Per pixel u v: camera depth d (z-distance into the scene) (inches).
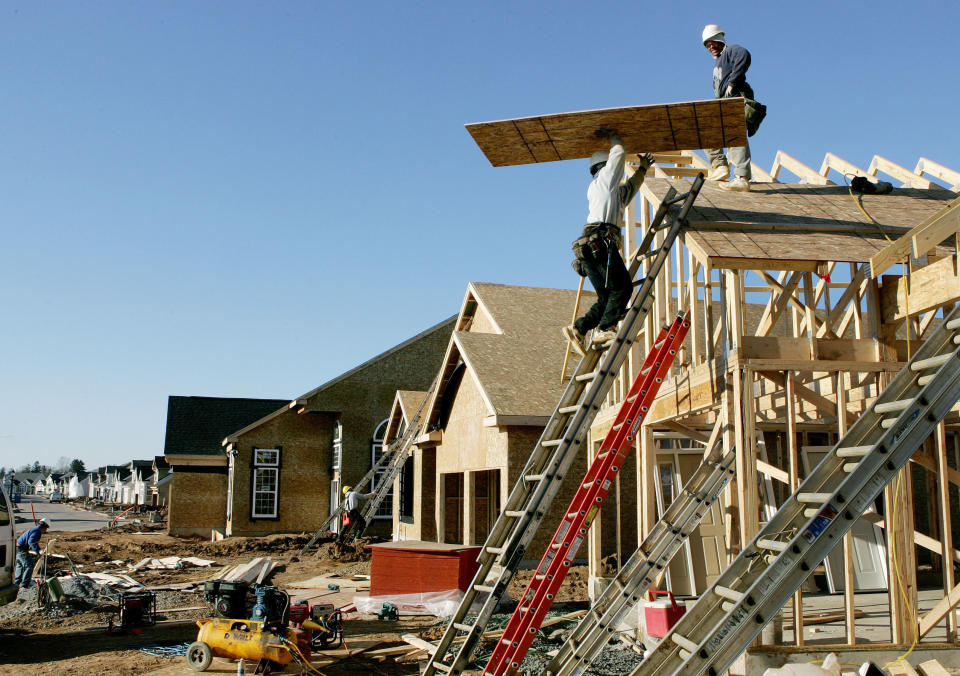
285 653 307.3
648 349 377.1
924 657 252.1
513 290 854.5
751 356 274.7
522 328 743.7
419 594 448.5
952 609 257.0
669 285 373.1
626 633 346.0
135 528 1446.9
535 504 237.6
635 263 307.7
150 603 467.2
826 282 326.3
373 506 880.9
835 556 466.6
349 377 1124.5
